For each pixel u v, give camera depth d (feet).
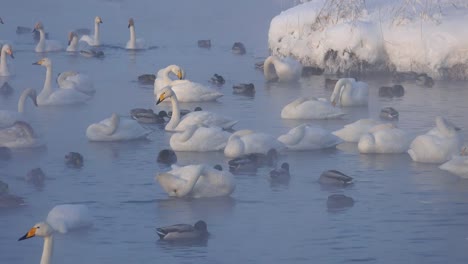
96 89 99.09
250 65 116.57
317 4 122.93
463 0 111.04
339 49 109.50
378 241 49.65
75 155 66.85
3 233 51.67
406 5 109.09
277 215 54.44
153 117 81.92
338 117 82.53
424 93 94.63
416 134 74.02
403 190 59.26
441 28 104.53
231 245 49.37
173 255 47.98
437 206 55.83
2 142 71.61
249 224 52.85
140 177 63.16
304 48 115.24
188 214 54.85
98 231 51.98
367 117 82.94
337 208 55.62
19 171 64.85
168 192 58.49
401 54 106.22
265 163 66.44
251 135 68.44
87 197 58.39
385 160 67.36
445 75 103.65
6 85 96.78
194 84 92.43
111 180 62.39
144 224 53.11
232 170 64.80
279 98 93.40
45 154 69.82
